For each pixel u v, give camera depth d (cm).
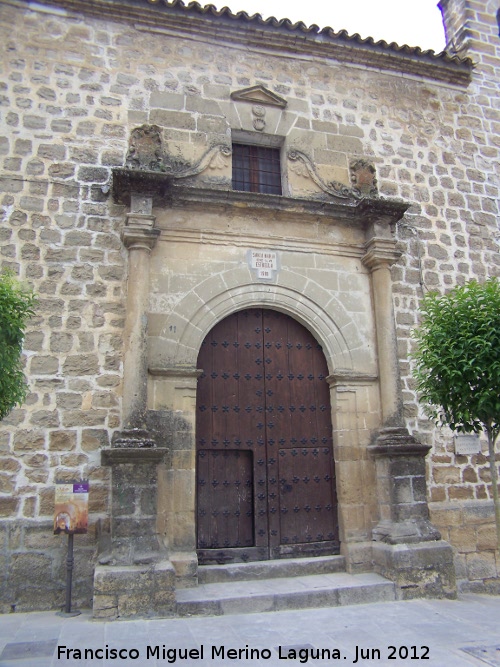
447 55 1067
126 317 774
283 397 855
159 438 760
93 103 852
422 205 993
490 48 1143
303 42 987
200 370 789
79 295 779
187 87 906
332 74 1003
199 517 784
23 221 781
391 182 986
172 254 827
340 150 966
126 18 904
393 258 899
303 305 873
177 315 806
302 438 848
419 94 1055
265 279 860
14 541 687
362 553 796
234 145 937
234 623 625
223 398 829
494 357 611
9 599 670
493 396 609
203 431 809
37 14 864
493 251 1020
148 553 666
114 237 810
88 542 706
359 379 862
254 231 871
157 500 725
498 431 642
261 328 870
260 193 855
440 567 757
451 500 874
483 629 613
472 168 1050
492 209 1043
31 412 727
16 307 549
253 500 808
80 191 812
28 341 746
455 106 1074
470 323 629
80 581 692
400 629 609
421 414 891
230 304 838
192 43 931
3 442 710
